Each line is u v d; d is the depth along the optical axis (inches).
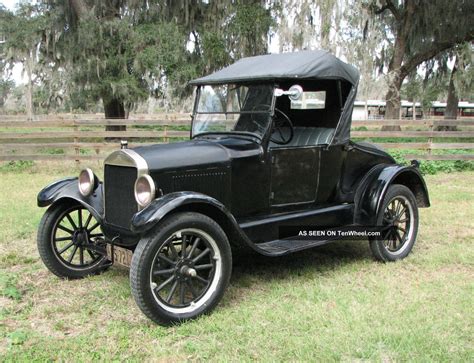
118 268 189.6
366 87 742.5
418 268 186.7
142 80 622.5
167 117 539.8
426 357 119.0
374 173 195.3
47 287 169.3
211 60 664.4
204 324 137.8
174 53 597.3
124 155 147.9
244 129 172.6
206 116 183.9
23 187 345.7
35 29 634.2
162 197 138.2
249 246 152.4
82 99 662.5
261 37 679.7
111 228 156.1
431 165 433.1
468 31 766.5
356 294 159.6
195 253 156.6
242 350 124.1
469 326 136.3
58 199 168.4
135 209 146.9
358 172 196.4
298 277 177.9
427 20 776.9
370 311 145.2
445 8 749.9
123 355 122.6
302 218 176.7
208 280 145.6
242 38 672.4
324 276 178.5
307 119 194.9
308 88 184.1
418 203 211.3
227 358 119.6
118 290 164.6
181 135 451.5
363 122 442.3
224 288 146.3
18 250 208.5
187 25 681.0
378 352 122.0
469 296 156.6
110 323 140.1
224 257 145.1
